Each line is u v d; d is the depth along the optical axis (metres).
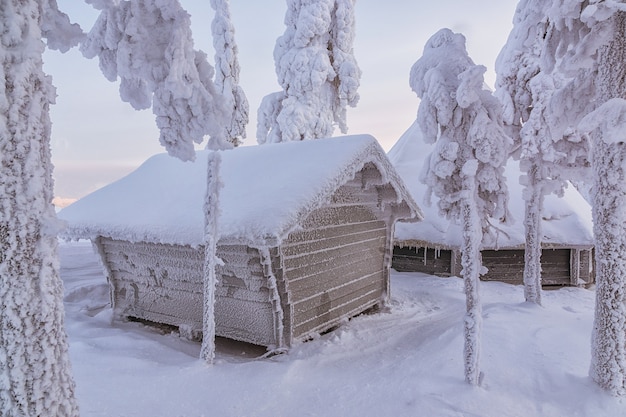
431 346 6.29
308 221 6.81
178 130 3.54
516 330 6.58
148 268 7.67
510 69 8.70
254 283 6.38
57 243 2.37
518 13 8.68
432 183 5.58
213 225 5.48
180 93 3.23
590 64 4.82
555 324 6.94
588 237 12.01
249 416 4.25
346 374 5.43
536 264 8.83
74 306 9.41
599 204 4.66
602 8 4.37
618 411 4.23
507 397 4.63
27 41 2.19
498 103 5.32
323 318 7.44
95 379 4.80
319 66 14.82
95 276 12.34
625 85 4.46
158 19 3.16
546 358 5.49
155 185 8.42
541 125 8.25
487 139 5.18
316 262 7.13
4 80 2.11
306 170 6.57
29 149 2.21
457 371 5.19
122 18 3.04
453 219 5.64
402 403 4.54
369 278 9.08
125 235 7.08
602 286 4.60
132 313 8.12
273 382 4.98
